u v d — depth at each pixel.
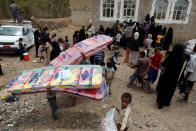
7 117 4.65
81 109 5.04
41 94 5.93
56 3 23.72
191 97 6.00
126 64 9.12
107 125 2.91
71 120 4.51
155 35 11.55
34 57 10.16
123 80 7.17
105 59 9.73
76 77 4.06
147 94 6.07
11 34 10.40
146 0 12.84
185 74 5.31
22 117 4.66
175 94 6.14
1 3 21.94
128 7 13.23
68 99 5.58
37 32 9.71
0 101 5.39
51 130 4.13
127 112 3.06
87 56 5.29
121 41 12.10
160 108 5.21
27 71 4.69
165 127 4.39
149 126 4.38
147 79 6.13
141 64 5.89
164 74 4.91
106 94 4.04
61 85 3.76
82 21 15.91
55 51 7.97
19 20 14.77
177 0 12.50
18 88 3.80
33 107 5.12
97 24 14.07
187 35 13.25
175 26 13.14
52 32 16.42
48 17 23.61
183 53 4.62
